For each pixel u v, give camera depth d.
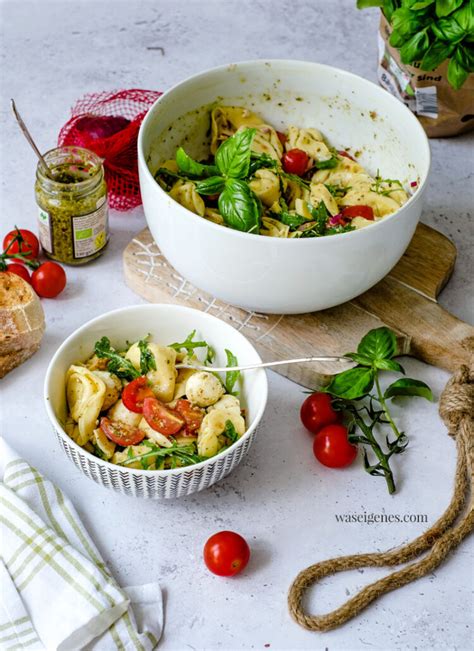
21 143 2.28
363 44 2.61
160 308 1.76
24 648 1.46
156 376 1.68
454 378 1.78
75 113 2.27
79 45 2.55
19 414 1.80
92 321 1.72
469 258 2.10
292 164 2.04
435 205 2.19
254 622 1.53
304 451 1.75
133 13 2.67
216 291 1.83
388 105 2.00
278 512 1.67
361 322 1.90
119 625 1.49
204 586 1.57
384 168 2.09
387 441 1.72
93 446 1.64
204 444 1.60
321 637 1.52
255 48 2.57
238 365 1.74
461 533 1.61
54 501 1.62
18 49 2.52
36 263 1.98
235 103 2.11
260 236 1.69
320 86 2.08
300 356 1.84
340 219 1.91
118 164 2.13
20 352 1.85
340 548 1.63
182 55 2.54
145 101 2.25
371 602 1.56
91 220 1.97
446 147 2.34
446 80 2.21
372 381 1.69
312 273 1.74
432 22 2.00
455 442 1.77
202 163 2.13
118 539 1.62
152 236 2.04
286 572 1.59
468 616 1.56
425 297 1.95
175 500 1.68
